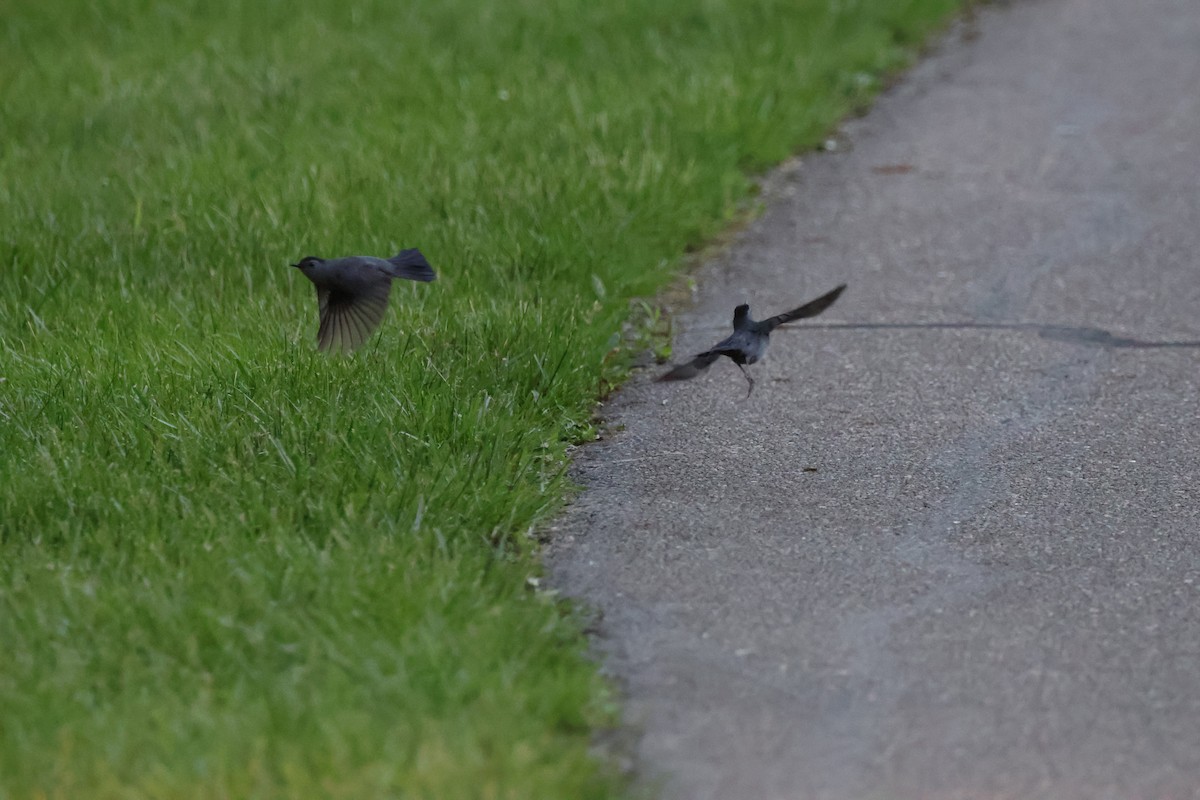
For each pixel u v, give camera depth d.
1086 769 6.87
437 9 22.05
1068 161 16.77
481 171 14.91
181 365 10.90
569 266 13.14
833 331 12.66
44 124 17.08
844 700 7.45
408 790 6.36
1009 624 8.14
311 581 7.96
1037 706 7.37
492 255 13.18
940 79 19.98
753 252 14.55
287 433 9.62
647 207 14.41
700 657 7.85
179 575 7.98
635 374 11.92
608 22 20.97
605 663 7.77
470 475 9.26
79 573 8.10
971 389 11.49
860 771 6.89
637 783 6.78
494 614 7.79
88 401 10.22
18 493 8.95
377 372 10.66
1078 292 13.36
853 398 11.38
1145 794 6.69
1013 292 13.41
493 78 18.64
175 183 14.85
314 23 21.41
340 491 8.99
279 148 16.02
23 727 6.85
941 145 17.45
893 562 8.88
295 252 13.23
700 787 6.77
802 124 17.55
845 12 21.47
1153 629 8.07
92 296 12.49
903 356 12.12
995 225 15.02
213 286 12.61
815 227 15.16
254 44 20.56
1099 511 9.50
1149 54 20.69
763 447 10.60
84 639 7.50
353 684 7.13
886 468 10.21
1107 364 11.86
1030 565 8.80
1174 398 11.21
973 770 6.88
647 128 16.11
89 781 6.46
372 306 8.00
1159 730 7.16
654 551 9.05
